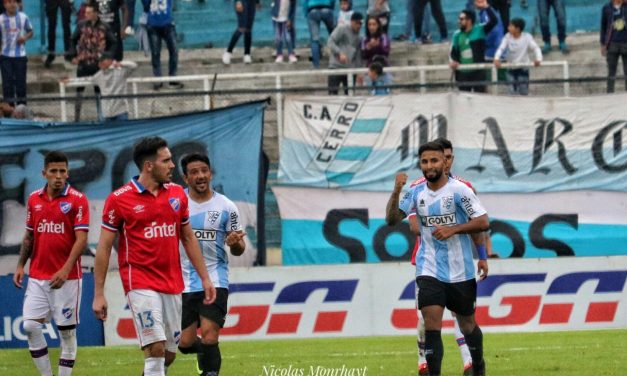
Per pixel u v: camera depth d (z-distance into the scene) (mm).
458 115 52656
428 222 28781
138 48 77562
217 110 52125
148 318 25406
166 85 70250
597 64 68312
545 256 52469
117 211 25656
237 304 47125
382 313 47125
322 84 72375
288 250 52656
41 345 32969
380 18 66562
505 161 52688
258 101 52156
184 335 29781
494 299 47000
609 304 47125
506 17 69188
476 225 28328
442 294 28500
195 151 52094
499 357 38688
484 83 52250
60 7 75562
